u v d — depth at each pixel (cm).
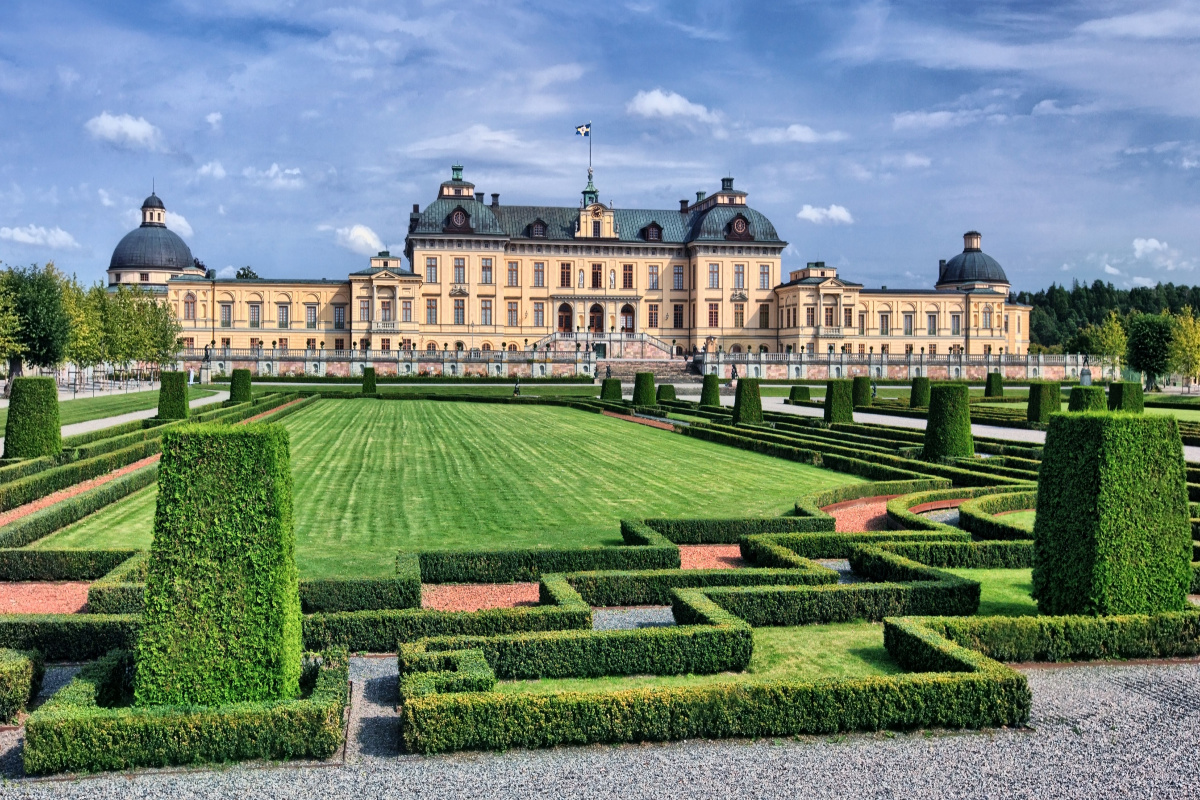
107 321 8925
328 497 2897
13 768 1120
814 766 1134
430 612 1534
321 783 1084
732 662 1402
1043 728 1245
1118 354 12350
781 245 12781
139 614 1491
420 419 5862
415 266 12031
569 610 1539
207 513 1181
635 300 12731
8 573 1905
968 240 14275
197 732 1122
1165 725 1254
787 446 4041
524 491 3047
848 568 2092
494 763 1136
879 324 13275
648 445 4472
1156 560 1580
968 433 3662
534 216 12800
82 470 2980
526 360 11069
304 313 11844
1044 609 1634
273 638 1192
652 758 1154
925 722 1241
